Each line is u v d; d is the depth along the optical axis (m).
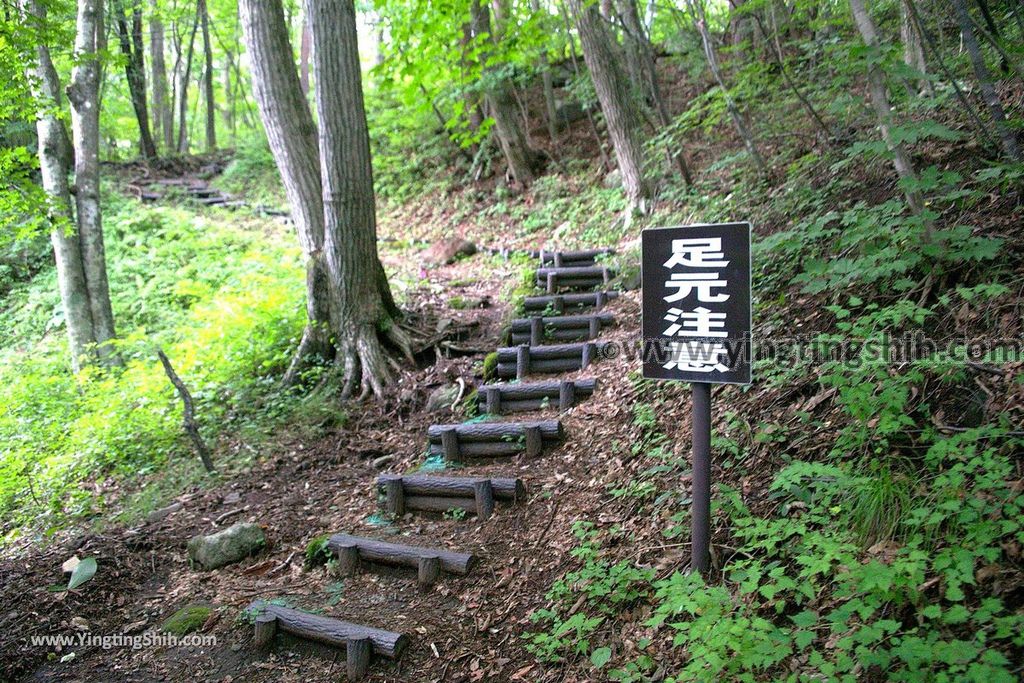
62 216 7.25
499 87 12.25
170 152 20.72
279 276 9.70
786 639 2.33
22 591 4.19
